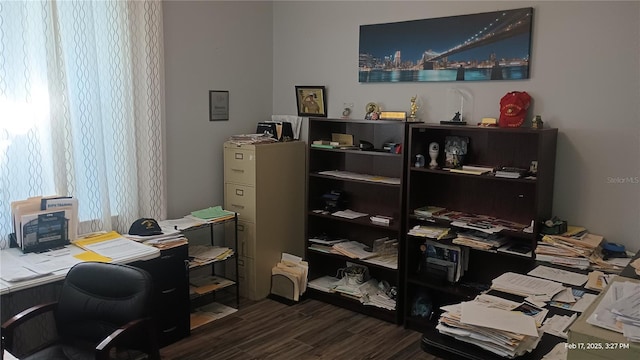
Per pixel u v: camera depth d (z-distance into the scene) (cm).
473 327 170
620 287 180
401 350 324
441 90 356
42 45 295
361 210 407
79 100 314
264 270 405
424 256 361
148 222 331
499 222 325
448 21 346
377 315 373
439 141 357
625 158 292
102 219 331
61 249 290
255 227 393
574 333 142
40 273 248
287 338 339
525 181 296
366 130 397
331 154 419
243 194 397
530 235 297
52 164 304
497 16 325
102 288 231
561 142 311
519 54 319
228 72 417
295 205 427
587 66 298
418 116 369
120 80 336
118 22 331
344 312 383
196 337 338
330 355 317
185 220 366
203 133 404
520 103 315
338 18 406
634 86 285
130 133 344
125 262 279
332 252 398
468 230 334
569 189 312
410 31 365
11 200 291
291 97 446
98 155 324
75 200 302
